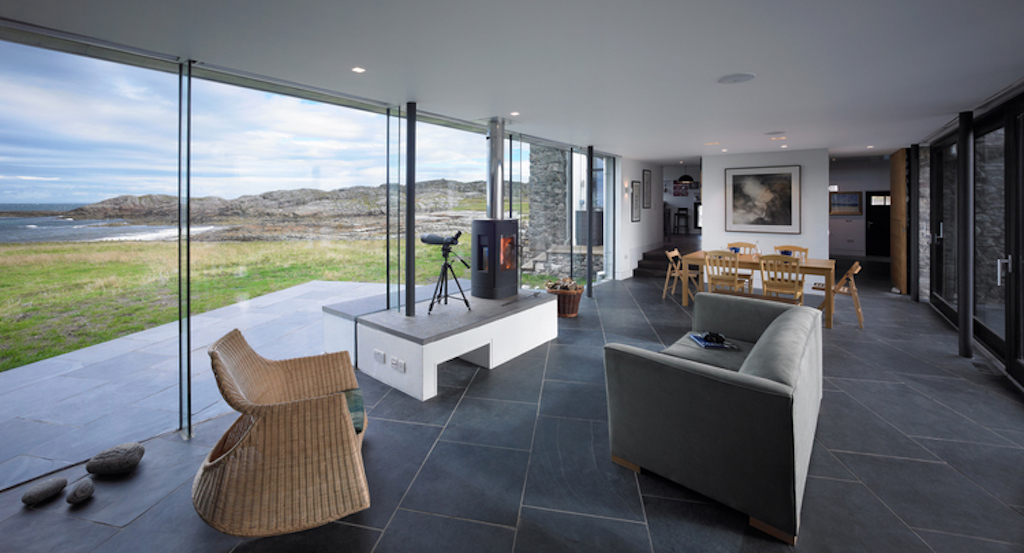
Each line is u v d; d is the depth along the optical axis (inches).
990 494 90.0
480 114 178.2
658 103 162.4
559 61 116.7
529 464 102.4
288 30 95.3
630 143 265.3
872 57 114.6
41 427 97.5
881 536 78.7
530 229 245.3
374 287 170.9
